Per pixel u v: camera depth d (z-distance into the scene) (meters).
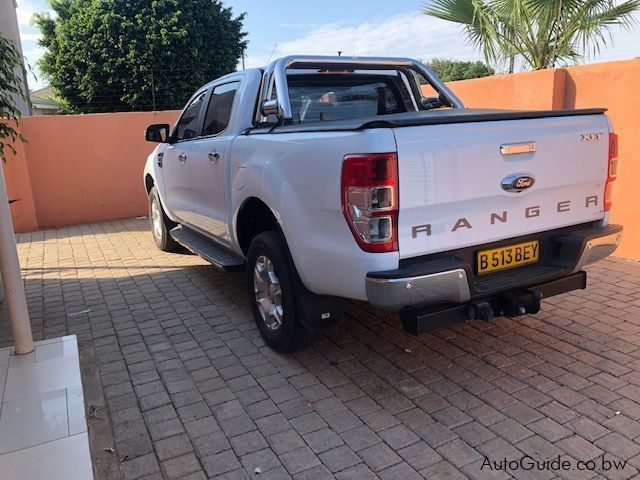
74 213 9.59
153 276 5.97
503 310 3.18
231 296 5.18
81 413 2.88
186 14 20.67
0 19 11.65
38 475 2.43
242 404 3.24
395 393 3.29
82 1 21.34
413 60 4.77
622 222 5.60
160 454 2.80
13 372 3.31
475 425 2.93
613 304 4.49
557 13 6.70
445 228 2.89
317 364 3.70
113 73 20.52
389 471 2.61
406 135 2.71
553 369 3.48
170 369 3.72
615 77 5.42
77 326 4.59
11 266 3.43
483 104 6.70
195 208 5.14
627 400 3.10
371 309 4.57
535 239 3.27
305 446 2.82
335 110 4.49
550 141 3.15
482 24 7.42
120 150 9.68
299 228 3.19
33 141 9.12
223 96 4.80
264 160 3.56
